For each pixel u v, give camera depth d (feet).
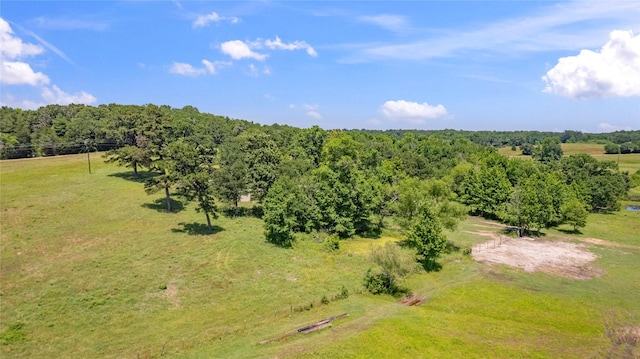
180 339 120.47
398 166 425.28
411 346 118.93
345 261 201.36
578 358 117.29
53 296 139.64
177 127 406.41
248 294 156.04
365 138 578.66
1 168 332.60
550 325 139.44
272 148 313.73
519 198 280.92
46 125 464.65
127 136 333.21
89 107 527.40
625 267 206.69
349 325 132.05
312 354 111.86
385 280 168.86
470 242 250.57
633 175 447.42
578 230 290.15
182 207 271.69
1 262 163.22
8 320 123.13
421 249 197.47
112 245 192.03
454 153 545.44
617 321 143.43
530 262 212.23
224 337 122.31
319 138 427.33
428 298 161.89
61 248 183.42
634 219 328.90
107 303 139.13
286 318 137.69
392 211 270.67
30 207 236.43
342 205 252.62
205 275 168.45
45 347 112.78
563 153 620.49
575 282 183.62
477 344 122.52
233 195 269.64
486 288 172.86
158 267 171.22
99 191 285.43
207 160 276.41
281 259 196.85
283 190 234.17
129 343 117.50
